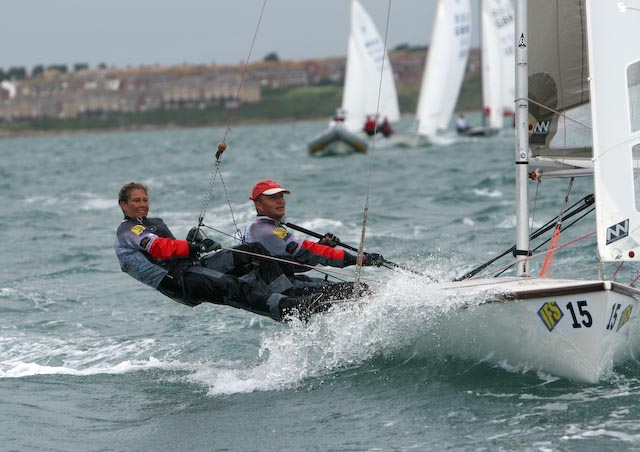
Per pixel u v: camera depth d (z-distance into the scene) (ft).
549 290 64.64
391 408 64.34
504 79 565.12
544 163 75.66
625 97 65.72
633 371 68.49
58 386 75.51
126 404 69.97
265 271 75.51
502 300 66.59
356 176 305.94
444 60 473.67
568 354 65.98
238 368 79.15
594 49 66.64
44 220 213.66
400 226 170.91
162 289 75.20
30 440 62.28
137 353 86.17
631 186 65.31
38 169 474.49
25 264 145.89
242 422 63.98
